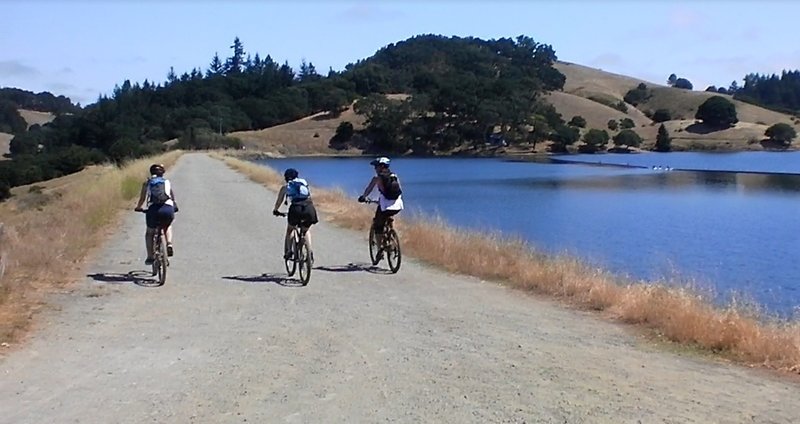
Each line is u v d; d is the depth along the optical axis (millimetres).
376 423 5520
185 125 148625
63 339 7996
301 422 5535
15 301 9656
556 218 35562
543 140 146125
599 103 186750
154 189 11367
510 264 12602
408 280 11922
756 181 61969
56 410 5805
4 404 5938
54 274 11586
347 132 150250
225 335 8258
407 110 149375
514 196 49438
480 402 5973
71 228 16516
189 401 6008
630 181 63562
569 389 6320
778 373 6879
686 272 19500
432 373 6793
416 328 8617
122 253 14500
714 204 42469
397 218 19547
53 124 167500
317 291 10953
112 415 5688
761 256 23484
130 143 85250
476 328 8641
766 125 166250
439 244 14352
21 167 70062
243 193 31234
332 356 7379
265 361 7199
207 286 11297
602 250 24391
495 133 149375
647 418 5609
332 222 20453
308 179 65938
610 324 8922
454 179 69812
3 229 14203
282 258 14195
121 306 9758
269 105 171500
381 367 6988
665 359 7344
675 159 111938
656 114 182500
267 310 9609
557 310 9734
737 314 8539
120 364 7086
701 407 5871
